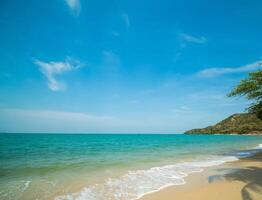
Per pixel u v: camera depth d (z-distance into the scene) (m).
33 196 7.76
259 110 18.17
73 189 8.74
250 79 16.80
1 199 7.38
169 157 20.31
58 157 20.28
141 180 10.43
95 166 14.63
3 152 24.94
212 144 43.44
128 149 30.86
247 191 8.34
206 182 10.03
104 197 7.80
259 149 29.92
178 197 7.80
